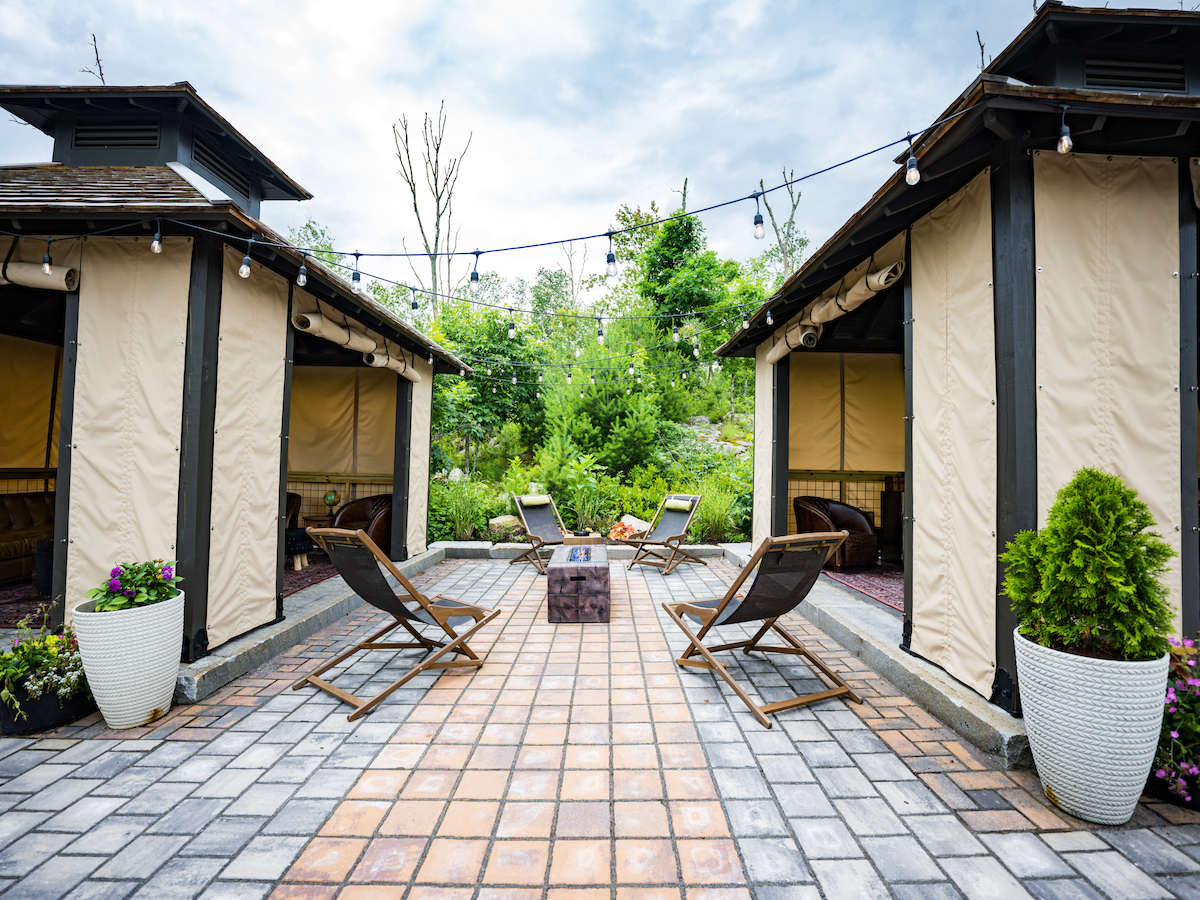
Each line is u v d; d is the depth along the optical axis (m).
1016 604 2.18
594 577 4.23
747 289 14.61
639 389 9.78
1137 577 1.90
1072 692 1.88
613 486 8.55
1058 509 2.04
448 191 16.95
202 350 3.04
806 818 1.92
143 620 2.56
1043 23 2.53
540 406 11.90
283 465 3.87
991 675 2.52
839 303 3.99
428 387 7.05
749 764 2.26
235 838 1.82
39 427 5.82
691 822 1.90
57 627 3.01
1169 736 2.00
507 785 2.12
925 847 1.78
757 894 1.58
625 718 2.67
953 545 2.82
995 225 2.55
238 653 3.18
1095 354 2.47
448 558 7.05
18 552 4.76
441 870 1.67
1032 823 1.89
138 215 2.80
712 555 6.97
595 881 1.63
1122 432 2.46
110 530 3.04
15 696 2.47
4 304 4.73
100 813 1.94
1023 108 2.18
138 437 3.04
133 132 3.74
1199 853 1.75
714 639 3.85
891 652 3.18
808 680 3.13
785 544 2.54
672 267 14.34
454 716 2.69
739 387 15.98
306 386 7.30
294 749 2.38
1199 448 2.49
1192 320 2.49
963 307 2.79
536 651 3.61
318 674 3.06
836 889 1.60
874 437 6.62
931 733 2.53
